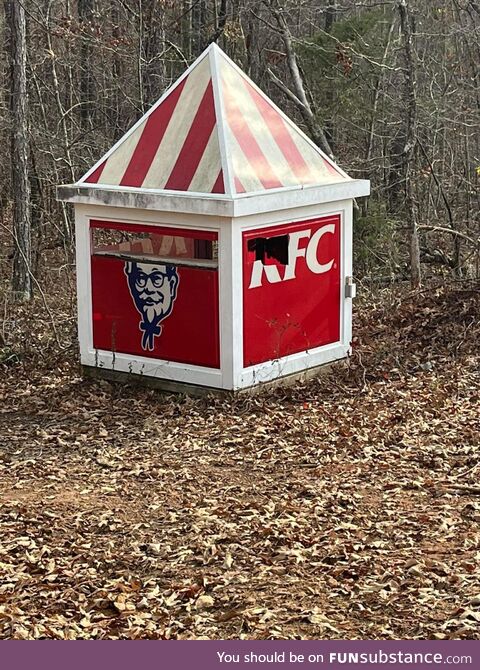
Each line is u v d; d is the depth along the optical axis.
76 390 10.17
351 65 18.50
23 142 16.97
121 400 9.84
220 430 8.75
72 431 9.01
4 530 6.64
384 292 15.00
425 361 10.68
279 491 7.25
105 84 23.14
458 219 20.83
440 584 5.53
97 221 10.10
